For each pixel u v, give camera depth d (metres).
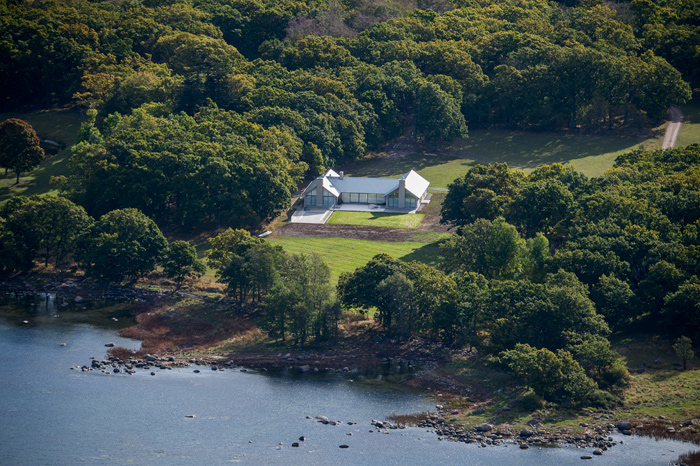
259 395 110.25
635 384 108.62
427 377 117.12
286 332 134.12
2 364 117.38
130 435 96.88
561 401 105.38
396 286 126.69
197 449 93.56
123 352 123.81
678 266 128.12
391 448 94.19
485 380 114.81
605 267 129.38
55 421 100.06
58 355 122.12
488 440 96.25
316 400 108.75
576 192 166.25
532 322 115.19
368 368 120.88
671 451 92.31
